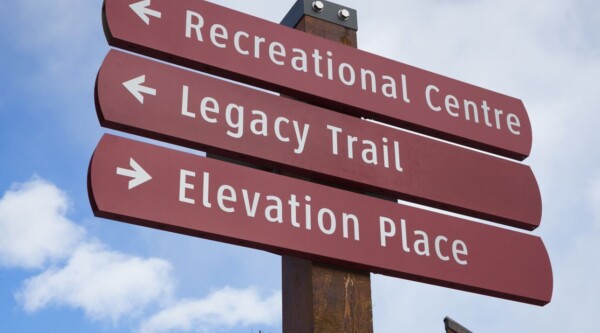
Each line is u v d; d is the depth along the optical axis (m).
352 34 5.64
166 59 4.89
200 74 4.86
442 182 5.31
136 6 4.86
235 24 5.13
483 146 5.66
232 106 4.86
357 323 4.69
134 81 4.65
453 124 5.57
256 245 4.54
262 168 4.91
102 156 4.38
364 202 4.95
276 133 4.91
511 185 5.56
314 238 4.68
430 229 5.07
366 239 4.83
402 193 5.14
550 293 5.28
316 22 5.55
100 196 4.27
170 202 4.42
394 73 5.54
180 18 4.97
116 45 4.79
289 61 5.19
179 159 4.56
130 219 4.32
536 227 5.55
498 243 5.27
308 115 5.07
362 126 5.21
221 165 4.65
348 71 5.36
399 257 4.88
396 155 5.23
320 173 4.93
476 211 5.34
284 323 4.83
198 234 4.46
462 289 5.07
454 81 5.76
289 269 4.89
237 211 4.55
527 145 5.79
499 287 5.12
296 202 4.73
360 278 4.79
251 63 5.05
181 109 4.70
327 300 4.67
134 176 4.39
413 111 5.45
